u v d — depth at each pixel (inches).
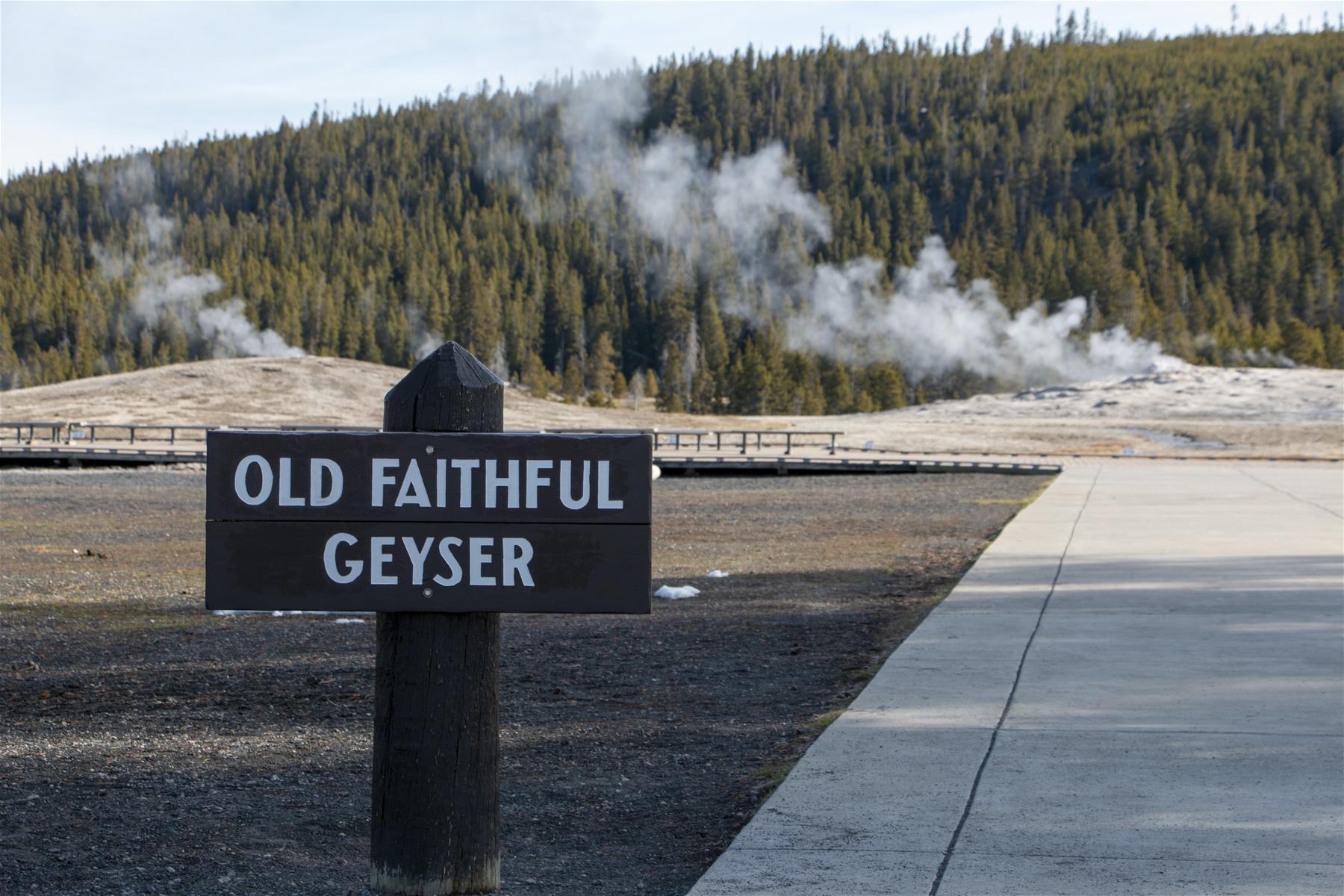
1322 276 6811.0
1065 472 1456.7
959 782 229.6
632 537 162.7
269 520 163.0
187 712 313.3
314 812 227.0
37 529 892.0
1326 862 187.5
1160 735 261.0
